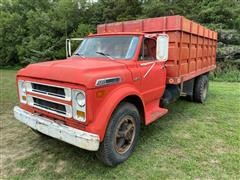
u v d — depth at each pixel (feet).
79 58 13.74
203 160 12.07
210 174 10.85
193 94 22.95
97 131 9.95
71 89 9.99
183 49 17.07
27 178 10.73
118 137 11.45
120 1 57.57
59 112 10.80
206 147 13.52
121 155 11.66
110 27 18.42
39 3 71.56
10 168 11.51
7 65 68.08
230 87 32.73
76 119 10.11
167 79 16.40
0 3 72.90
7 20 65.51
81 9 62.59
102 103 10.34
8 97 25.55
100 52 13.99
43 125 11.00
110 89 10.74
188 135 15.26
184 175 10.80
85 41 15.42
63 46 60.44
